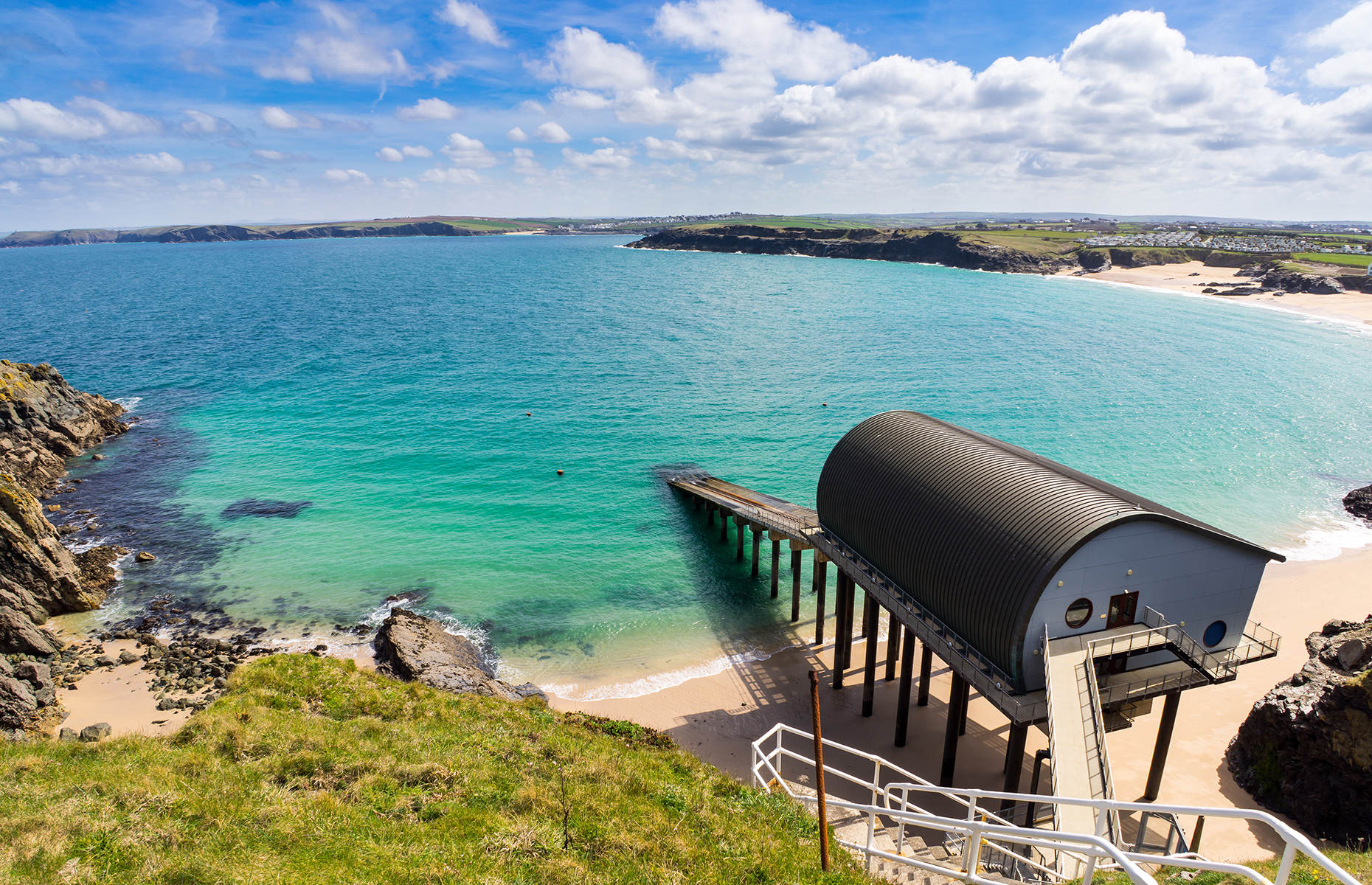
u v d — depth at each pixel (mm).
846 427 75750
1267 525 53375
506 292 188250
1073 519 23875
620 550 50156
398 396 86188
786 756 30141
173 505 56281
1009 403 85188
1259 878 8461
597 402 84500
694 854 14828
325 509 55906
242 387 89312
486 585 45438
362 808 16125
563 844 14883
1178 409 82938
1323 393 90250
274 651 38156
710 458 66750
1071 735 21641
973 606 25406
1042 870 16391
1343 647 27531
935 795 27156
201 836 14102
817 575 38719
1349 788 24125
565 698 34719
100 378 92688
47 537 43000
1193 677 24578
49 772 17312
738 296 180000
